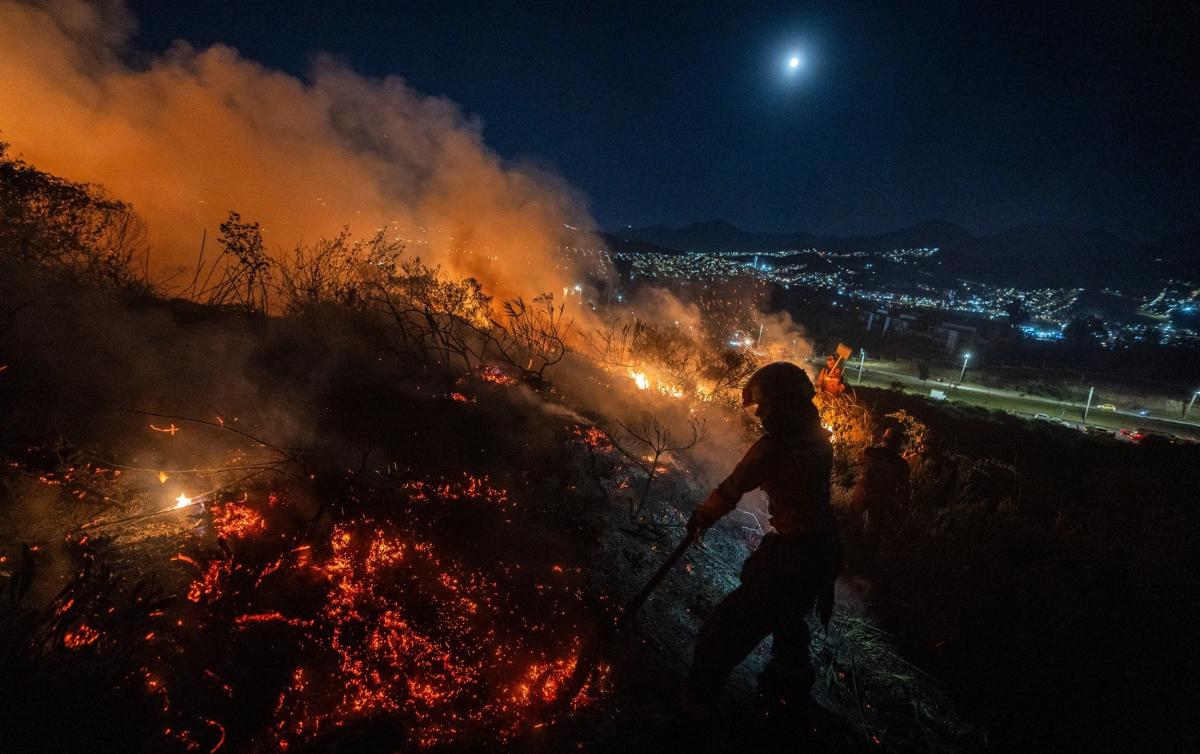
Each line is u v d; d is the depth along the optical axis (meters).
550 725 2.43
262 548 2.59
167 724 1.86
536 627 2.84
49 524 2.40
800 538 2.67
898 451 5.48
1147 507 7.71
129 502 2.65
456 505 3.30
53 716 1.62
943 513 5.85
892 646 4.02
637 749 2.50
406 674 2.35
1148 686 4.04
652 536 4.00
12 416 2.85
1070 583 5.12
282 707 2.07
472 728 2.28
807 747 2.97
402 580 2.71
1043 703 3.78
